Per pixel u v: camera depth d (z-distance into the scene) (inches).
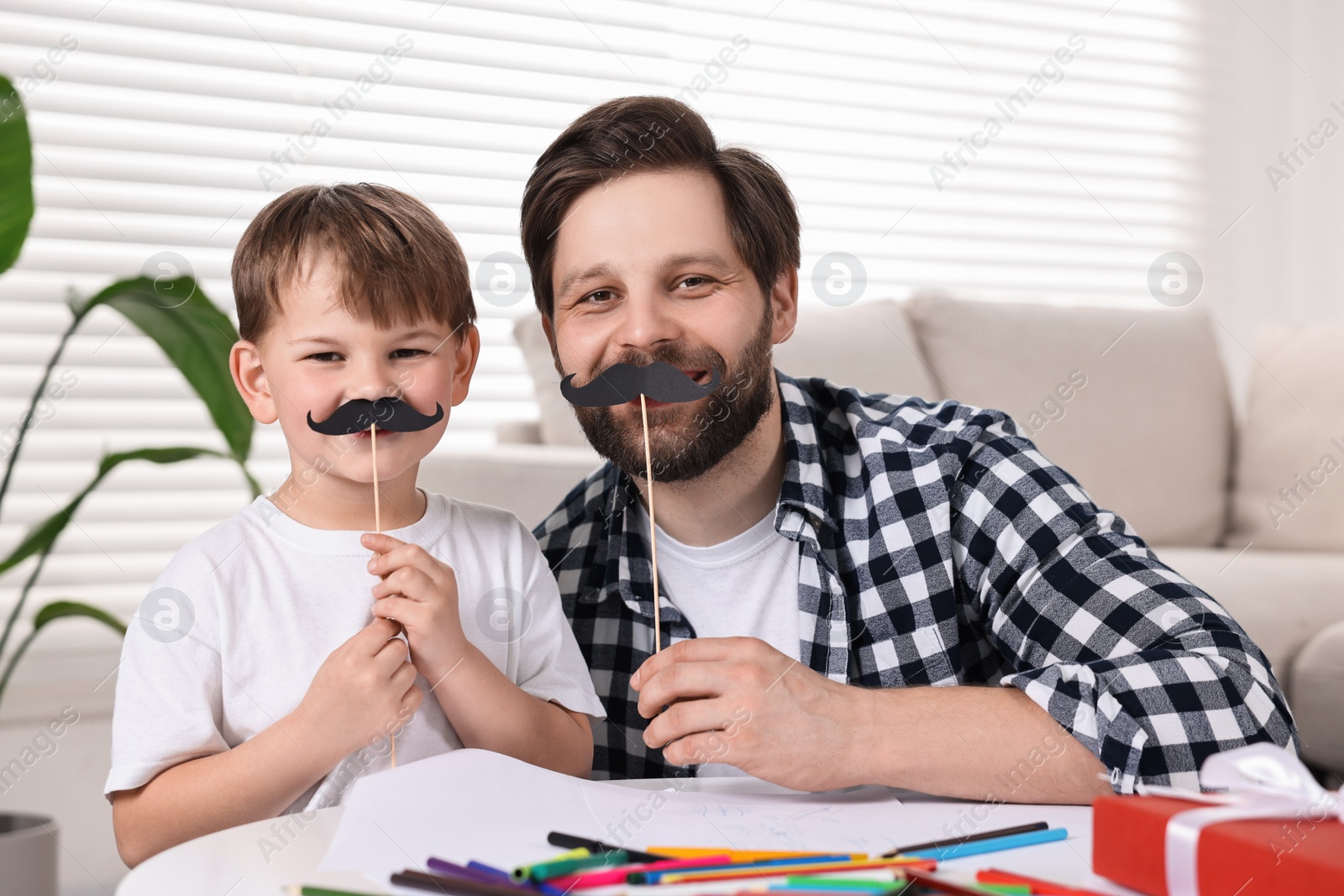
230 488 73.7
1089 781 25.0
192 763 27.9
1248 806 18.0
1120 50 103.1
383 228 32.2
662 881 17.9
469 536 34.8
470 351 35.6
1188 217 104.7
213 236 71.9
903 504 35.2
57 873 46.9
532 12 81.4
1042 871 19.3
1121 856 18.3
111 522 70.7
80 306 53.6
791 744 25.0
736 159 33.9
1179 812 18.0
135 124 70.4
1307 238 107.8
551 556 39.7
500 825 21.5
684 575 37.1
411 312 31.8
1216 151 105.7
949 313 77.2
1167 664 26.4
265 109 73.3
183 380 72.3
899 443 36.3
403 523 33.7
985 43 98.3
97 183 69.5
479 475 58.6
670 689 25.9
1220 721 25.6
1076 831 22.3
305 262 31.0
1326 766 60.6
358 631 31.3
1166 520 77.0
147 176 70.1
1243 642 28.2
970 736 25.3
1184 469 78.2
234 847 20.3
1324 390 79.2
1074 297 100.3
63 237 68.3
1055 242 99.6
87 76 68.9
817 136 92.6
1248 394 84.4
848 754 24.9
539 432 71.1
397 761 30.3
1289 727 26.4
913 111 95.1
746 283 33.2
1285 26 107.4
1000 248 98.4
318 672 28.3
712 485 34.8
